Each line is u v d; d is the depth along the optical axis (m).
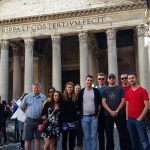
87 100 11.81
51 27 40.00
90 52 43.25
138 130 10.73
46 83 54.03
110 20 38.03
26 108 12.64
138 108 10.83
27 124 12.26
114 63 36.91
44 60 54.03
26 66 39.94
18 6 41.84
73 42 54.09
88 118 11.70
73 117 12.72
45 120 11.77
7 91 40.34
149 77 36.06
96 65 49.25
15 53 46.34
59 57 39.16
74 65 54.34
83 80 37.38
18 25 41.34
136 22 37.06
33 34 40.50
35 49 51.12
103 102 11.84
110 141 11.70
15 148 17.73
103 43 51.62
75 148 16.64
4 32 41.78
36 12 40.94
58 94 12.12
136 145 10.98
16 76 45.34
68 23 39.47
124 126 11.70
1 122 19.23
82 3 39.38
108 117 11.74
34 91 12.64
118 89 11.86
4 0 42.31
